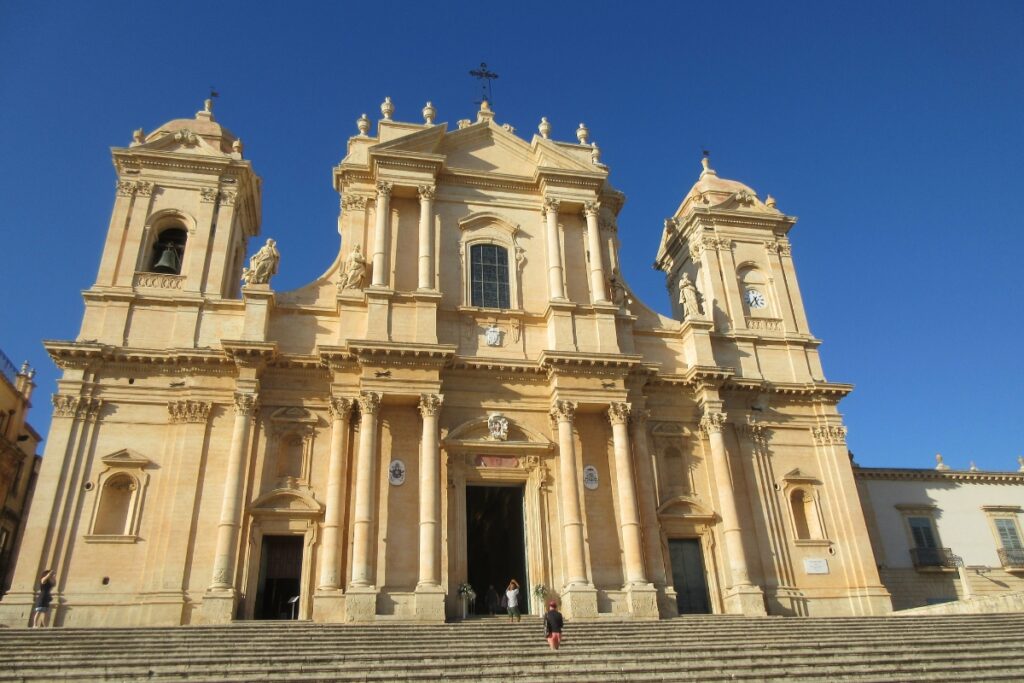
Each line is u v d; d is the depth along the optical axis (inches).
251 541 958.4
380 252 1115.3
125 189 1143.0
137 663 586.6
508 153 1279.5
